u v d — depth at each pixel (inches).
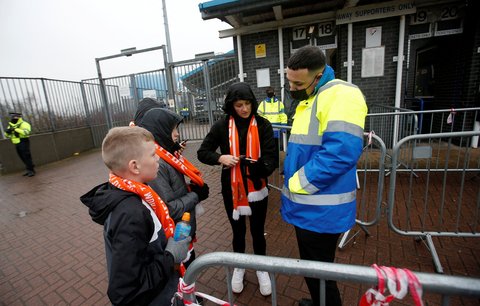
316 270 33.3
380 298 30.9
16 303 93.2
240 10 205.5
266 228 128.4
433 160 197.2
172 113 67.6
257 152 79.5
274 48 260.2
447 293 29.3
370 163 199.6
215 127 84.8
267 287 84.5
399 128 203.0
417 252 102.5
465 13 217.5
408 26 224.1
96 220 43.4
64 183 243.1
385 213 133.3
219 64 328.8
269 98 223.1
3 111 306.2
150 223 44.2
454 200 141.3
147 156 46.9
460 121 231.3
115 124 424.5
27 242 137.2
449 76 241.0
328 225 55.6
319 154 51.2
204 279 95.7
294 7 222.2
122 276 39.0
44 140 344.8
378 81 238.5
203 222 140.2
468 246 103.2
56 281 103.6
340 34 239.1
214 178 215.5
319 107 53.3
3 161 299.4
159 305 49.8
